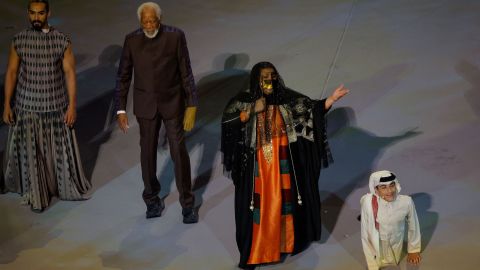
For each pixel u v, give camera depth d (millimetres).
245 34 27906
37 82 18734
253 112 16266
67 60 18828
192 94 18094
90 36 28219
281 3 30953
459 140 20844
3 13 30484
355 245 17031
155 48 17547
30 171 18984
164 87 17766
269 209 16250
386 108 22656
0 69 25703
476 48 25609
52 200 19641
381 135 21422
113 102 23953
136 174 20641
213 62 25828
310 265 16406
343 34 27406
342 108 22766
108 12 30453
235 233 17797
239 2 31328
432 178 19281
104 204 19344
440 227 17359
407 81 24016
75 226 18406
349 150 20844
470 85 23484
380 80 24156
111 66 26031
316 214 16766
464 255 16281
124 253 17172
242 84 24344
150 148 18219
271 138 16375
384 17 28672
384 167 19953
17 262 16938
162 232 18000
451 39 26391
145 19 17125
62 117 19156
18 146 19125
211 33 28047
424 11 28984
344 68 25031
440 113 22203
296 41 27094
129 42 17734
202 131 22234
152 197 18672
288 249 16672
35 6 18250
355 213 18219
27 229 18328
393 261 16172
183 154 18156
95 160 21312
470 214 17781
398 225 15719
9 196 19828
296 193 16531
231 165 16719
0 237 17984
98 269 16562
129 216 18766
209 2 31375
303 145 16594
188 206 18328
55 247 17516
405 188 18969
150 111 17812
